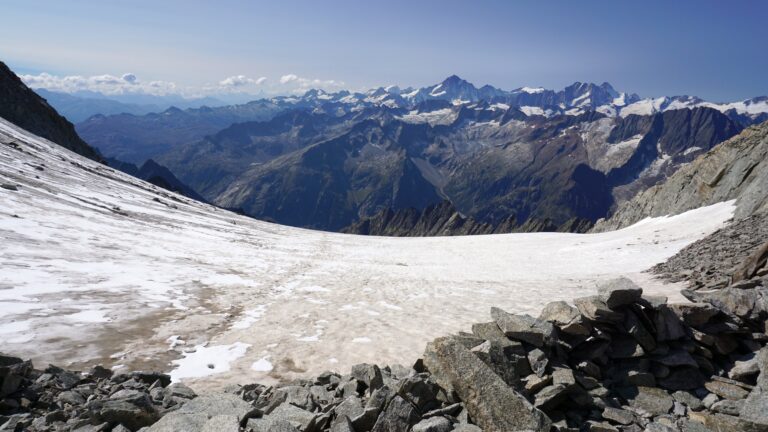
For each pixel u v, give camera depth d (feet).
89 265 86.99
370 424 28.96
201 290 85.87
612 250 175.22
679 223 194.49
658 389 33.96
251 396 39.40
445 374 33.32
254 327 65.62
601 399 32.86
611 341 37.76
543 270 150.71
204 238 172.55
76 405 32.45
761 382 31.50
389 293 96.89
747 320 38.32
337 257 188.24
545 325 38.01
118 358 47.88
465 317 74.38
